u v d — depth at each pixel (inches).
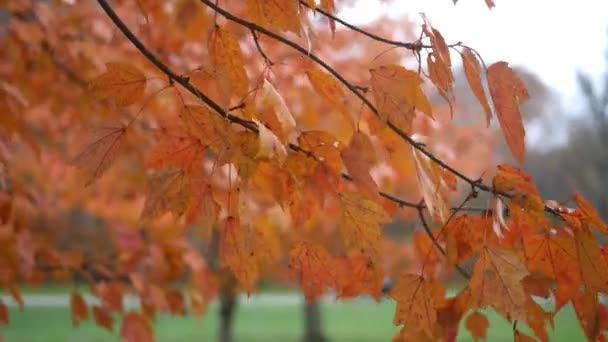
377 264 61.1
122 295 86.3
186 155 60.7
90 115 91.1
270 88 57.9
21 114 79.5
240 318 515.2
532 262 60.7
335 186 60.3
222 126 58.6
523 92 58.6
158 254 88.2
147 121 89.2
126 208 144.9
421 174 59.0
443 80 58.4
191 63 85.8
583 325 60.3
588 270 59.1
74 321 83.6
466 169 167.5
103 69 82.4
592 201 356.5
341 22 59.5
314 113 88.1
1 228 80.8
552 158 359.3
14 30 80.7
